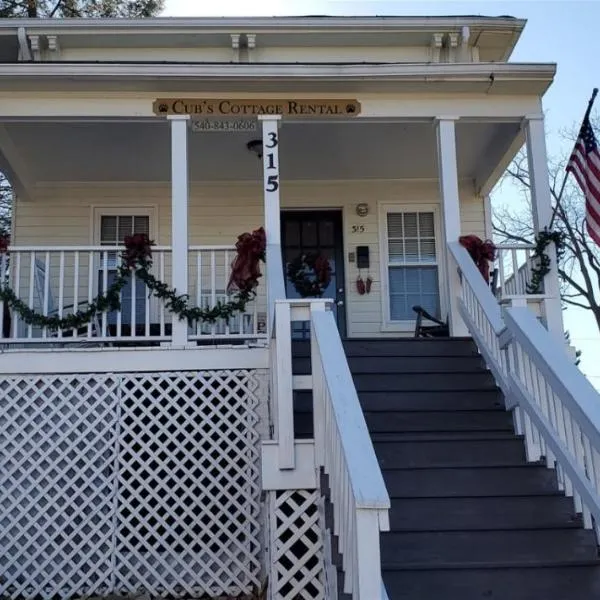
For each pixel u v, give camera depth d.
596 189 6.12
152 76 6.19
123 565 5.22
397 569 3.34
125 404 5.60
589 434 3.10
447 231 6.43
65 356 5.58
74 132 7.09
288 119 6.49
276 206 6.21
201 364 5.60
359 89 6.50
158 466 5.40
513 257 6.48
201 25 8.19
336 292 8.59
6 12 13.64
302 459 4.13
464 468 4.09
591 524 3.60
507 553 3.48
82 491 5.32
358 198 8.67
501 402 4.96
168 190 8.54
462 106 6.60
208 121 6.50
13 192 8.30
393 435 4.44
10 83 6.19
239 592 5.18
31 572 5.27
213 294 5.91
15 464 5.38
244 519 5.41
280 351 4.21
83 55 8.38
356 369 5.45
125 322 7.67
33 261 5.93
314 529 4.10
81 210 8.41
